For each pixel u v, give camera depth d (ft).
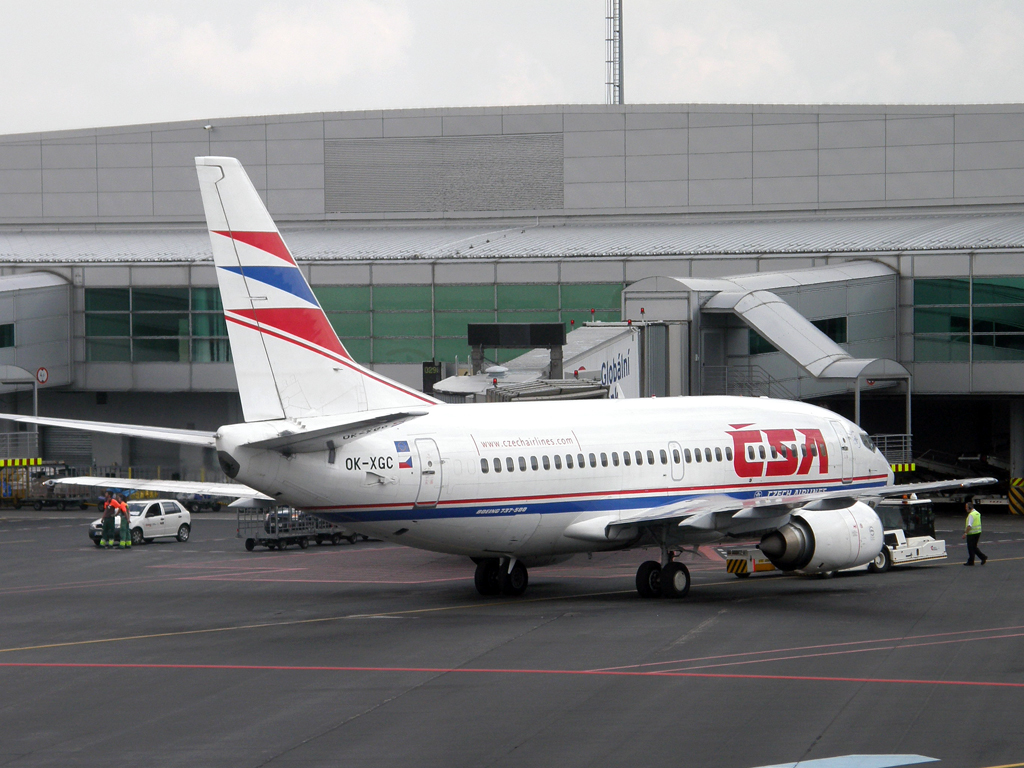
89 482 232.94
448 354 525.34
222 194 219.20
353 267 529.86
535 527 245.24
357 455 223.30
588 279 516.32
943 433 614.34
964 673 174.50
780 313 424.05
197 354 542.57
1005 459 595.06
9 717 153.89
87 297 547.90
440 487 231.50
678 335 425.69
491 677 173.68
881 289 487.61
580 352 370.32
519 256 522.47
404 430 231.09
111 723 150.20
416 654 191.31
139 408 574.56
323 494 221.66
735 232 581.53
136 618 233.35
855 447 296.92
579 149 654.12
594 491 251.39
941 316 488.02
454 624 220.43
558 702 157.89
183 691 167.32
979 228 538.06
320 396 227.40
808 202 634.02
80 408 578.66
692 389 431.84
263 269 222.07
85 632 217.15
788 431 285.43
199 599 260.62
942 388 488.85
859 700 157.48
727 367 448.24
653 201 647.97
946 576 295.07
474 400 373.20
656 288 436.35
